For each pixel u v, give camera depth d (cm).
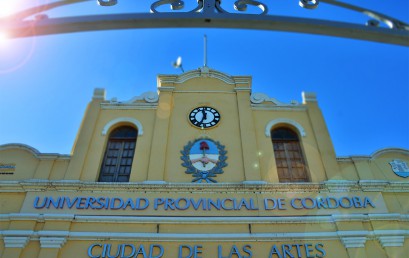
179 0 407
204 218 1055
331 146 1278
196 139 1284
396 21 393
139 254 991
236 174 1188
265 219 1058
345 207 1103
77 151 1234
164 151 1234
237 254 995
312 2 403
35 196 1104
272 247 1011
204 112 1370
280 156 1285
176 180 1166
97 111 1367
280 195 1121
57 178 1162
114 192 1120
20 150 1239
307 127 1347
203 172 1187
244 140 1275
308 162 1238
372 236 1045
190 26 395
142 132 1306
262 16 386
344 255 1009
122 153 1278
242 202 1096
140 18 380
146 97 1416
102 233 1027
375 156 1263
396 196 1151
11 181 1132
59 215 1049
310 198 1117
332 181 1156
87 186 1128
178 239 1018
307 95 1438
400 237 1039
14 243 1001
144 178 1173
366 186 1153
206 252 998
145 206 1084
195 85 1463
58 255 988
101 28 387
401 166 1240
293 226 1055
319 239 1034
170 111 1368
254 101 1416
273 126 1353
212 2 402
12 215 1048
